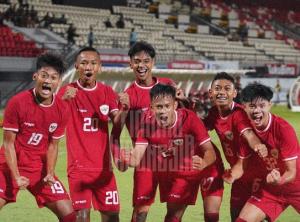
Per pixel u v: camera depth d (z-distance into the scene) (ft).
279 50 118.93
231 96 15.90
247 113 14.58
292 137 14.43
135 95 17.01
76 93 15.92
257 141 14.97
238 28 120.98
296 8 146.82
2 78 71.41
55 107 14.82
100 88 16.57
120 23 95.14
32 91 14.76
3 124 14.74
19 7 83.51
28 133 14.80
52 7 92.48
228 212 21.52
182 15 111.86
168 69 69.15
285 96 96.27
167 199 16.55
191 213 21.17
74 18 91.91
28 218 20.13
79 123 16.34
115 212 16.57
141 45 16.83
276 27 132.05
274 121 14.53
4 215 20.57
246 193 16.46
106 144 16.66
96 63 16.37
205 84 74.69
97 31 90.74
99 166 16.35
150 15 108.27
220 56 102.63
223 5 131.34
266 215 15.10
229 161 16.79
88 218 16.16
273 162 14.98
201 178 16.49
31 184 15.12
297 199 15.19
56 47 78.84
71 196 16.19
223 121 16.20
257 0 139.13
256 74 93.09
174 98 14.83
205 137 15.47
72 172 16.28
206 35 109.81
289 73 98.17
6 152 14.60
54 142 15.15
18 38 77.15
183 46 101.19
